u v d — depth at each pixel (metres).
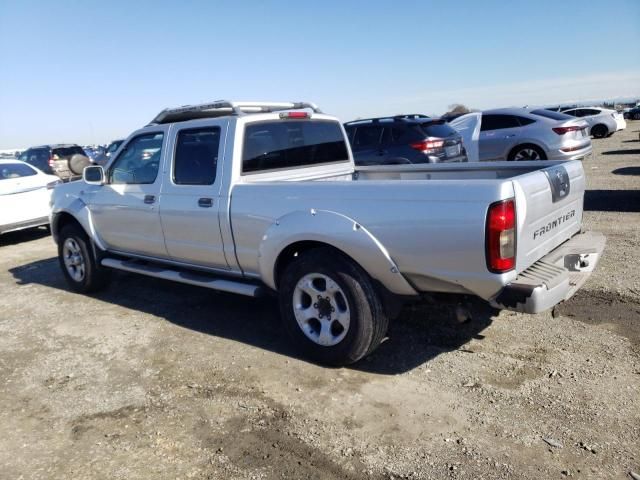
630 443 3.00
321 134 5.55
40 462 3.20
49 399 3.95
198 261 5.05
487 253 3.29
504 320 4.75
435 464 2.94
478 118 13.23
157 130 5.31
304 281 4.12
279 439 3.27
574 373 3.77
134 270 5.64
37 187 9.86
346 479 2.88
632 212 8.52
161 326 5.23
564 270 3.56
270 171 4.92
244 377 4.06
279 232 4.15
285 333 4.85
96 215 6.00
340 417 3.45
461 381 3.79
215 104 5.01
